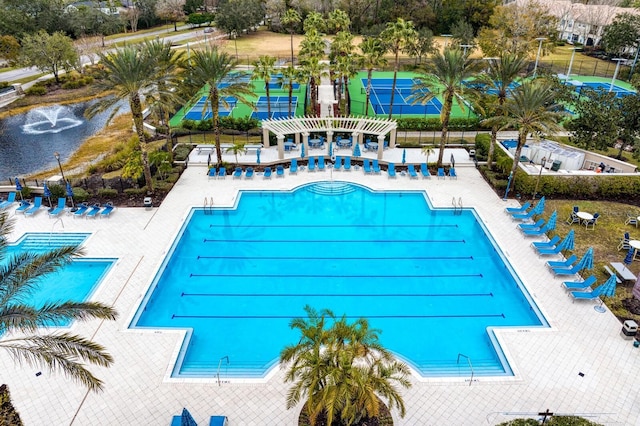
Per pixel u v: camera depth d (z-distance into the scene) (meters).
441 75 33.06
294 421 16.27
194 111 53.59
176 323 21.80
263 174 36.00
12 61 66.88
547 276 24.31
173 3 108.38
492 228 28.78
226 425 16.11
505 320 22.14
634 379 18.11
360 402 14.48
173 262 26.23
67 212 30.44
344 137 41.78
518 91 30.53
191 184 34.41
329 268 25.83
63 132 48.88
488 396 17.38
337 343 14.91
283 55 80.44
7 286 14.48
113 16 95.56
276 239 28.45
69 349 14.04
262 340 20.83
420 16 88.06
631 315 21.55
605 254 26.25
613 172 35.06
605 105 37.16
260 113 52.81
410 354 20.08
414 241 28.33
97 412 16.67
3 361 18.66
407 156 38.41
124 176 32.41
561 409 16.83
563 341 20.02
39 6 84.31
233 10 90.75
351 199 33.06
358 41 87.50
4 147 44.69
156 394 17.41
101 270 25.22
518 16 69.81
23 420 16.38
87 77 66.06
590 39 87.81
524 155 38.78
